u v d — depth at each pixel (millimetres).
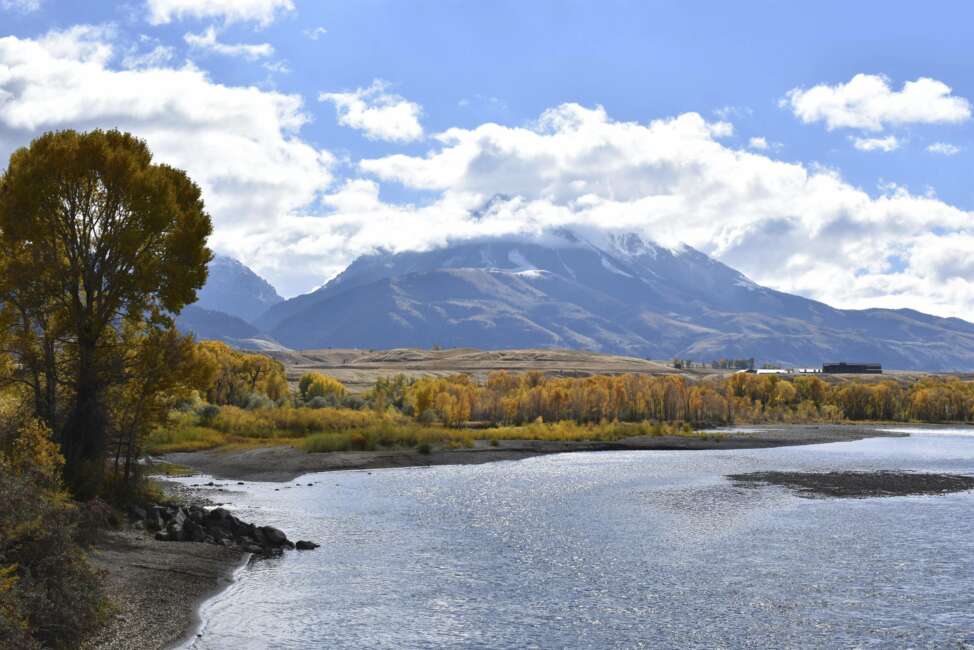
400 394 156750
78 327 41500
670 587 30641
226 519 38500
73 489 38188
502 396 167500
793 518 46906
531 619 26469
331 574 31859
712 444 116688
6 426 34500
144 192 42250
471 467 78938
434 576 31906
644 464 83812
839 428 180500
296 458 78812
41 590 20562
